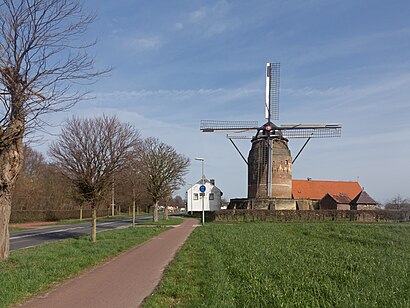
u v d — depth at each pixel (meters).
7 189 13.35
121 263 14.01
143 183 38.03
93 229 20.98
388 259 14.43
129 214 96.81
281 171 55.28
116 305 8.10
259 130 56.69
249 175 56.50
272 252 15.63
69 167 20.59
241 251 15.77
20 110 11.84
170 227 36.44
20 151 13.59
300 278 10.13
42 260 13.20
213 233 26.89
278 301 7.74
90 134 20.84
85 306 8.02
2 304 7.89
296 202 55.72
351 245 20.05
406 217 51.25
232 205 58.62
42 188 55.56
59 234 29.77
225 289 8.80
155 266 13.30
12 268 11.62
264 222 45.84
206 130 56.66
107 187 21.33
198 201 83.06
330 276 10.76
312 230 31.61
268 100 56.16
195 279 10.51
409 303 7.72
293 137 56.25
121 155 21.41
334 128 55.50
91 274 11.73
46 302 8.33
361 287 9.17
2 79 11.27
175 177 47.28
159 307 7.79
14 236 28.00
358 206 67.50
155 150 45.38
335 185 80.94
